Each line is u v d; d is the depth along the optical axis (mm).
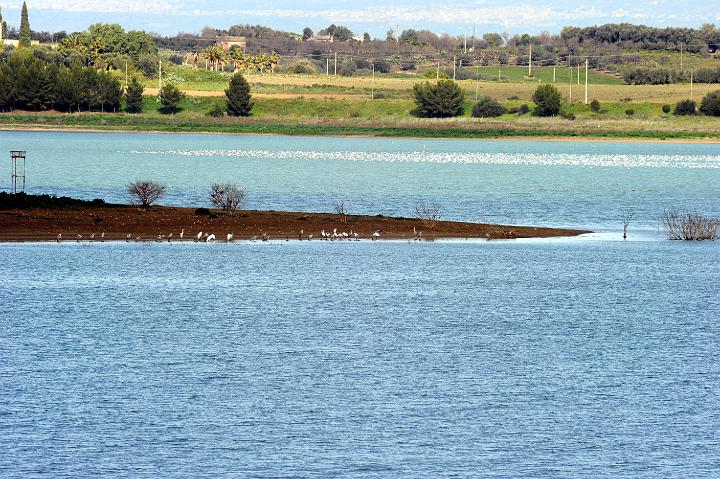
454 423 87500
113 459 78375
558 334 121688
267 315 130375
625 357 110438
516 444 82875
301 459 79000
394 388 97250
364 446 81938
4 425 85062
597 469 78000
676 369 105438
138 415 88062
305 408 90812
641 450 81812
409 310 135125
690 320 130875
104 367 102688
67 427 84875
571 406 92438
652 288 153875
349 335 119500
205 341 115000
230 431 84625
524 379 101062
